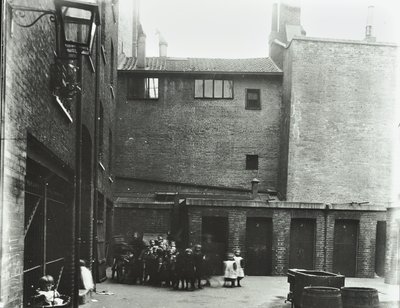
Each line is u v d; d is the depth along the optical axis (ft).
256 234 69.41
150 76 92.17
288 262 68.39
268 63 99.19
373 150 88.12
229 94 93.15
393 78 89.15
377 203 87.25
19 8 17.46
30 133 20.44
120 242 74.49
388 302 44.93
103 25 56.18
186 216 70.90
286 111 89.30
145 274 54.70
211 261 66.95
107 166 63.57
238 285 54.60
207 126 92.17
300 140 86.99
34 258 26.37
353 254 69.82
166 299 42.70
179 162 91.40
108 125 64.18
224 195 85.66
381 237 71.51
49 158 26.25
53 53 25.55
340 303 32.35
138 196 88.89
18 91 18.29
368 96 88.89
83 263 40.83
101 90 53.83
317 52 88.63
